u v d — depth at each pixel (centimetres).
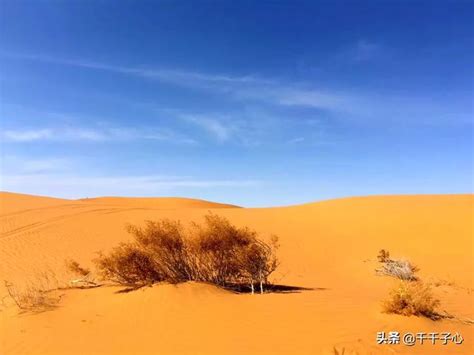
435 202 3164
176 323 817
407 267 1825
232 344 704
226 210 3744
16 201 3544
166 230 1150
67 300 1046
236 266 1137
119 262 1109
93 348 720
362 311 884
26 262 1866
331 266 2069
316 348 672
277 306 907
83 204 3669
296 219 3164
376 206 3247
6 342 775
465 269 1912
